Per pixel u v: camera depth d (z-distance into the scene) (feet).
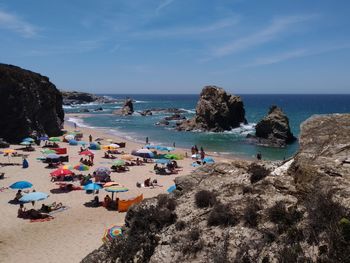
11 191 100.53
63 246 65.72
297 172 29.76
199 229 30.71
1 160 142.82
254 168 36.86
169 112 493.36
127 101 454.40
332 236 22.08
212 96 291.79
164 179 123.24
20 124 195.21
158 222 34.27
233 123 303.48
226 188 35.60
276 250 24.70
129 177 124.57
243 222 28.96
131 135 253.44
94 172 121.60
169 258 29.55
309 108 641.81
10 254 62.08
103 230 73.97
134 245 32.99
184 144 219.00
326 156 30.45
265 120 234.38
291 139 236.43
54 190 102.94
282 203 28.17
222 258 26.40
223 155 183.42
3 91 192.13
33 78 227.40
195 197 35.09
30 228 74.18
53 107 234.99
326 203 24.11
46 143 189.16
